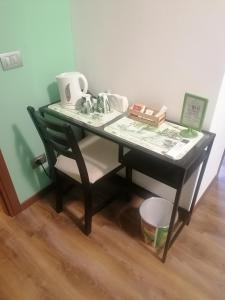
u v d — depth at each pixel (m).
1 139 1.47
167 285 1.35
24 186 1.75
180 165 1.08
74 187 1.98
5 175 1.57
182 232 1.62
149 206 1.61
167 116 1.47
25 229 1.66
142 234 1.58
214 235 1.60
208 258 1.47
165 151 1.16
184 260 1.46
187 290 1.32
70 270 1.42
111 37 1.46
